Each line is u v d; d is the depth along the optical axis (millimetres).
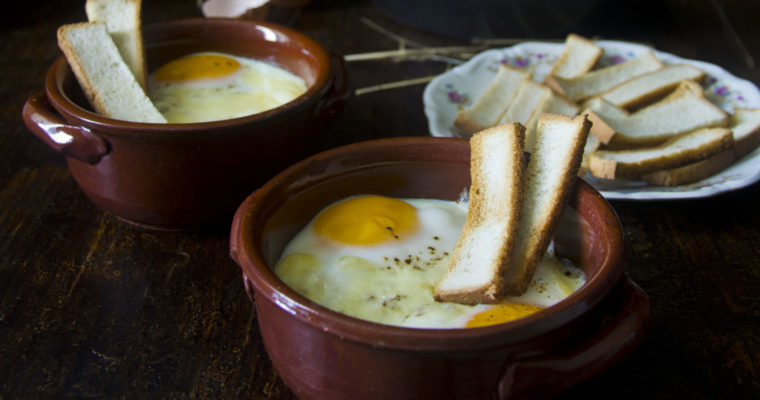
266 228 603
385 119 815
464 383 551
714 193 707
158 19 969
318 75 702
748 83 813
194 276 675
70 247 695
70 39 700
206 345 635
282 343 573
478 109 792
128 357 628
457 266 600
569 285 606
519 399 553
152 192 671
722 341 637
